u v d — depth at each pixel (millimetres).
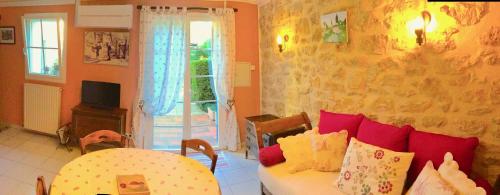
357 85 3174
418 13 2574
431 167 2139
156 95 4547
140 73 4488
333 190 2447
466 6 2281
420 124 2666
